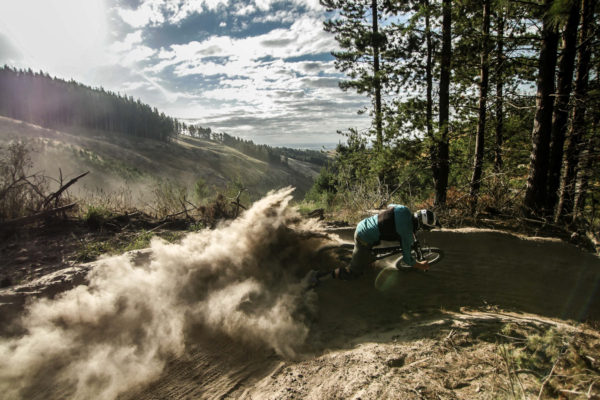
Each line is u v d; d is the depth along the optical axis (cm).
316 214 708
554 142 745
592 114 771
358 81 1436
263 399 232
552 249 486
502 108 986
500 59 838
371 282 437
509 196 744
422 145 1023
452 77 1017
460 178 1134
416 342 290
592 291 399
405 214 356
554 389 217
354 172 1205
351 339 326
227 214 667
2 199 486
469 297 409
